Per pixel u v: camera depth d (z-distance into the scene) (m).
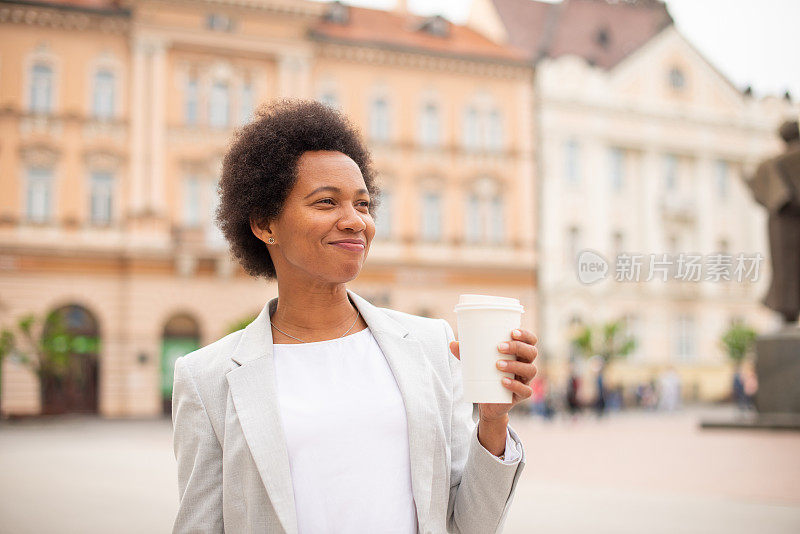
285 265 2.05
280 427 1.84
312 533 1.82
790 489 9.14
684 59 40.91
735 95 41.78
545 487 9.70
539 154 37.22
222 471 1.91
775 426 14.91
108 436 21.48
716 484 9.68
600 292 37.69
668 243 39.81
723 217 41.09
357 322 2.08
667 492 9.15
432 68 35.53
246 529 1.83
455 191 35.53
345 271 1.97
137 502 9.01
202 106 31.78
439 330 2.10
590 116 38.41
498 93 36.62
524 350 1.75
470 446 1.92
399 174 34.75
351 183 2.00
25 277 29.86
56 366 27.95
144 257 30.77
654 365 38.59
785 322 15.35
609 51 40.44
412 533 1.86
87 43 30.89
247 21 32.28
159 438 20.58
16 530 7.25
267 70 32.72
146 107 31.20
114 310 30.62
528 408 31.11
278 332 2.05
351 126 2.17
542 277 36.75
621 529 6.86
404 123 35.00
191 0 31.39
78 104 30.73
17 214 29.98
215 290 31.55
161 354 31.19
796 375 14.99
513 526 7.04
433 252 34.94
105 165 30.80
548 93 37.53
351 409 1.88
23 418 27.66
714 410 35.84
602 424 24.95
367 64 34.59
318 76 33.84
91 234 30.56
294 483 1.84
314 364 1.97
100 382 30.31
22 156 30.16
